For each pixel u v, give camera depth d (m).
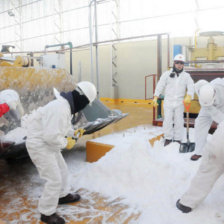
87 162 4.07
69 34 12.57
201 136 3.59
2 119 3.09
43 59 5.71
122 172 3.22
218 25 8.29
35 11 14.10
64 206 2.65
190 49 6.55
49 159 2.24
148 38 9.91
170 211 2.46
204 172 2.35
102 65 10.93
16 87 3.45
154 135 4.61
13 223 2.38
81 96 2.21
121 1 10.42
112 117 4.29
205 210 2.43
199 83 3.14
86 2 11.66
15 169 3.88
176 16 9.11
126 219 2.38
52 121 2.10
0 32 16.78
